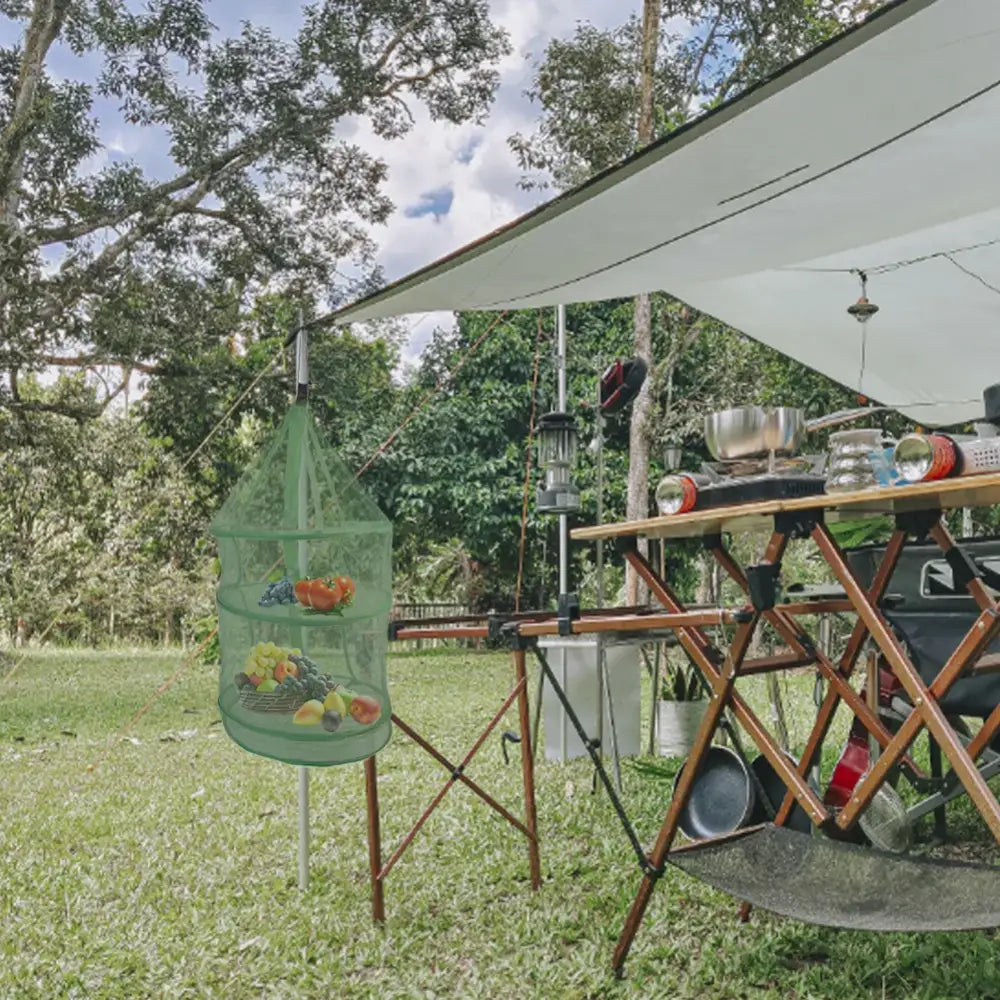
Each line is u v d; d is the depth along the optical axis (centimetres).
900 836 255
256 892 306
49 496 1278
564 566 413
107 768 529
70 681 1050
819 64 204
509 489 1266
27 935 272
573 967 239
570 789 413
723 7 985
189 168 1088
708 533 252
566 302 380
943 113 230
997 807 182
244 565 270
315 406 1188
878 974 227
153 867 335
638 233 297
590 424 1216
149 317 1064
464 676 964
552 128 1039
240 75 1070
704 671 231
